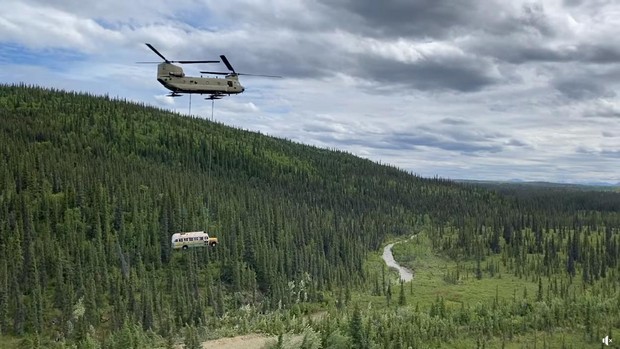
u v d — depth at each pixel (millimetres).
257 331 156125
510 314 168750
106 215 195375
